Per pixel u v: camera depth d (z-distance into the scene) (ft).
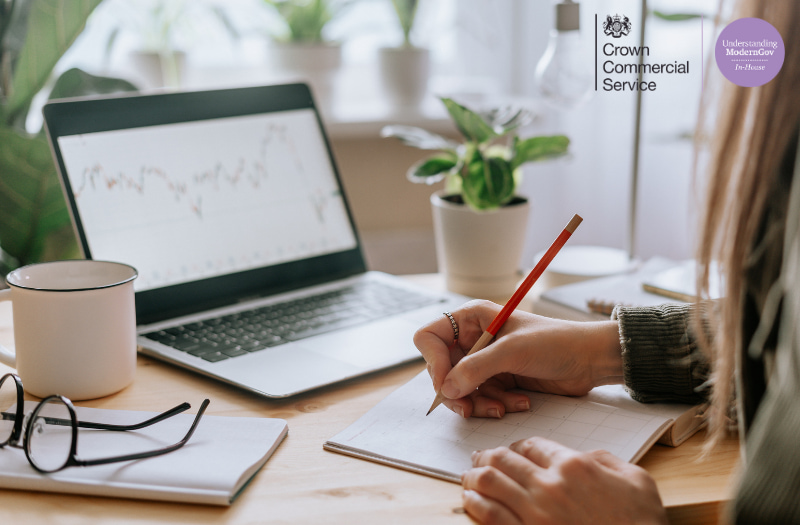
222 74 5.28
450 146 3.13
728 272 1.73
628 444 1.73
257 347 2.35
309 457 1.76
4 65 3.37
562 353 1.95
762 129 1.62
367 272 3.21
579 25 2.94
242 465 1.63
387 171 5.24
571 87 2.97
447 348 2.07
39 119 4.65
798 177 1.51
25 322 2.00
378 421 1.91
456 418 1.92
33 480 1.58
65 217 3.17
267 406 2.04
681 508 1.56
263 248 2.91
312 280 3.02
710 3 3.98
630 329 1.95
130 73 4.85
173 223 2.70
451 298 2.88
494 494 1.52
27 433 1.62
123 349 2.09
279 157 3.06
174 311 2.61
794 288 1.39
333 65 5.02
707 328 1.89
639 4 2.93
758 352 1.69
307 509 1.54
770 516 1.26
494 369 1.89
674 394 1.95
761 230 1.70
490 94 5.51
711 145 1.76
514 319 2.05
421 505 1.55
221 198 2.85
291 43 4.90
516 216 2.91
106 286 2.02
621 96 4.64
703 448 1.81
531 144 3.03
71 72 3.49
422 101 5.21
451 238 2.96
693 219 1.86
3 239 3.17
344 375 2.15
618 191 4.82
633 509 1.48
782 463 1.28
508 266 2.97
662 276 2.79
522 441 1.70
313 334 2.48
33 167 3.03
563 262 3.14
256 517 1.51
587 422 1.85
